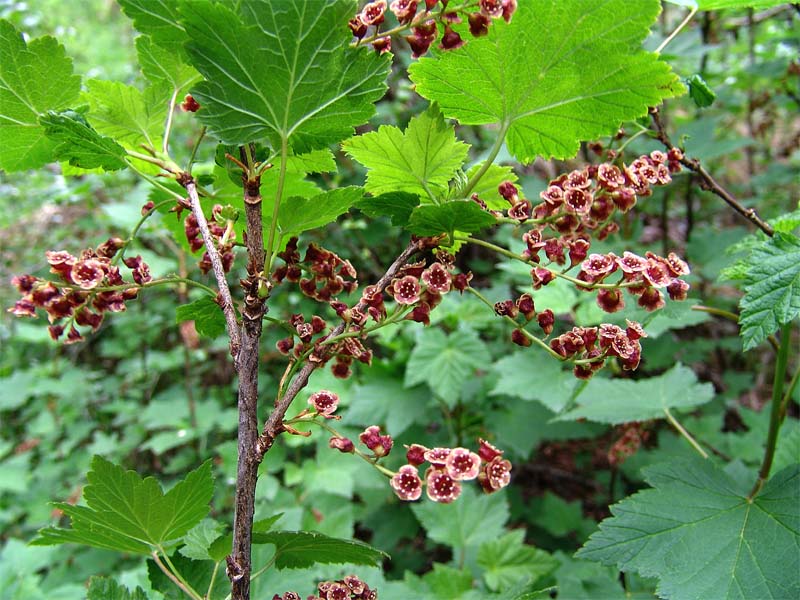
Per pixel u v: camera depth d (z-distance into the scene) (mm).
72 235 861
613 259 180
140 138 225
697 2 251
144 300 784
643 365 490
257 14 148
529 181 574
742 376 600
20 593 433
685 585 223
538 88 185
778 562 220
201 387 751
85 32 1056
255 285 164
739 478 302
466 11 165
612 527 243
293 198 176
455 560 415
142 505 176
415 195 181
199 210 189
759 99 647
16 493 636
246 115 162
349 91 164
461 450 158
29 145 210
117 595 199
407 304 174
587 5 167
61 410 715
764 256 228
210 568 215
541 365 449
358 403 499
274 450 500
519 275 566
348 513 474
